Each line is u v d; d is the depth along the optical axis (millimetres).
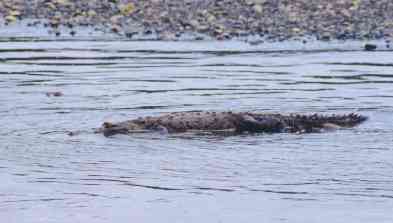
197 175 47438
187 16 107562
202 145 53312
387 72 80188
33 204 42844
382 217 41312
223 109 63094
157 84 73438
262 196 44156
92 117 60406
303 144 53750
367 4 113500
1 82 73812
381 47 95062
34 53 89000
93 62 84500
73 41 96375
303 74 78812
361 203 43188
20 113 61469
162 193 44531
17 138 54562
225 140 54562
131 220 40719
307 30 102562
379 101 66562
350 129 57625
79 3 113062
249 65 83625
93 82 74250
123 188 45250
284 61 86062
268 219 40969
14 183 45938
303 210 42156
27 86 72062
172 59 86688
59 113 61531
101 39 97875
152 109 63094
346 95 68938
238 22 105250
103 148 52469
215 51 91562
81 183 46031
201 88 71688
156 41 97188
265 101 66312
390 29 103875
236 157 50844
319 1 113938
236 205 42812
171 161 49969
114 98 67188
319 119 58531
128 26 104250
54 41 96062
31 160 49969
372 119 60312
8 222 40438
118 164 49312
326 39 99125
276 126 57125
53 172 47844
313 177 47188
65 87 71750
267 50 92438
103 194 44344
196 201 43375
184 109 62969
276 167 48938
